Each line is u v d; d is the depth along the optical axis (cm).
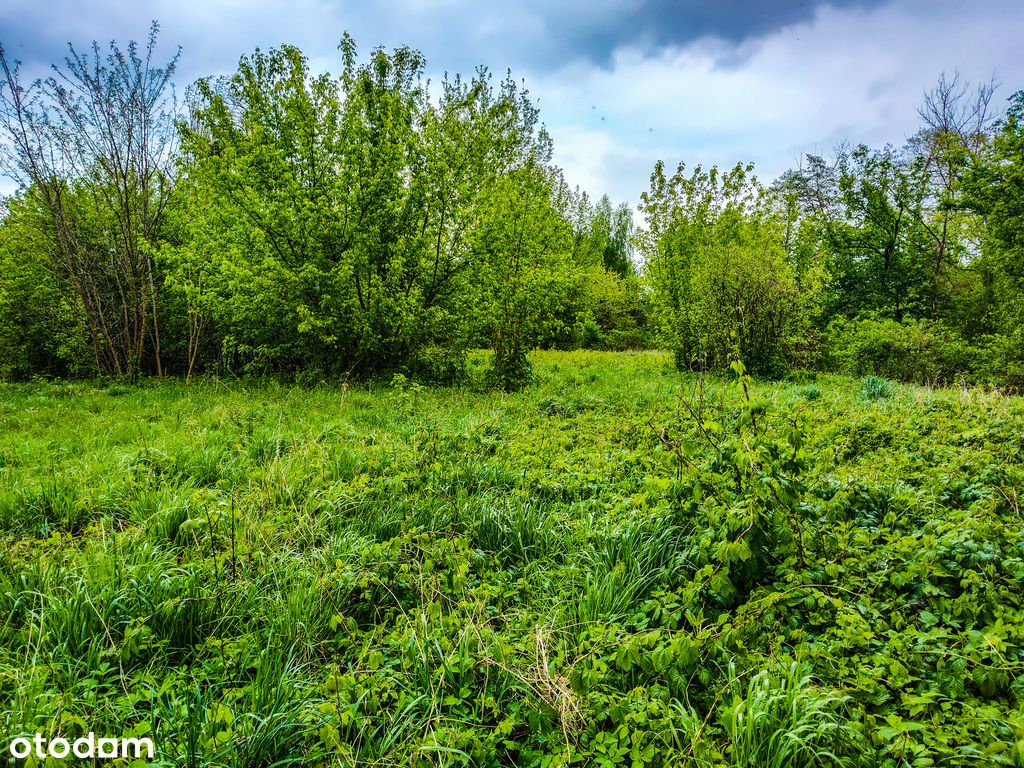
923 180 2352
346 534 424
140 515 456
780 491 338
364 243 1317
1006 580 305
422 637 296
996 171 1652
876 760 211
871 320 1961
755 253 1670
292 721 243
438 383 1423
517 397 1127
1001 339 1516
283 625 313
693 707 258
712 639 279
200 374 1584
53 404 1046
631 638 277
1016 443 599
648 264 1995
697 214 1914
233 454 637
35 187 1378
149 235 1450
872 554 356
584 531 428
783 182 2934
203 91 1298
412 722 254
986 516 399
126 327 1438
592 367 1842
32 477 546
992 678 238
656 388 1223
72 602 310
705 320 1692
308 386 1323
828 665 265
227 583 350
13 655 292
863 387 1217
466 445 630
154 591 326
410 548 407
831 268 2553
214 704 247
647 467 570
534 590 366
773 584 329
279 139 1303
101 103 1314
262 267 1283
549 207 1534
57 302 1576
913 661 261
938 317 2247
